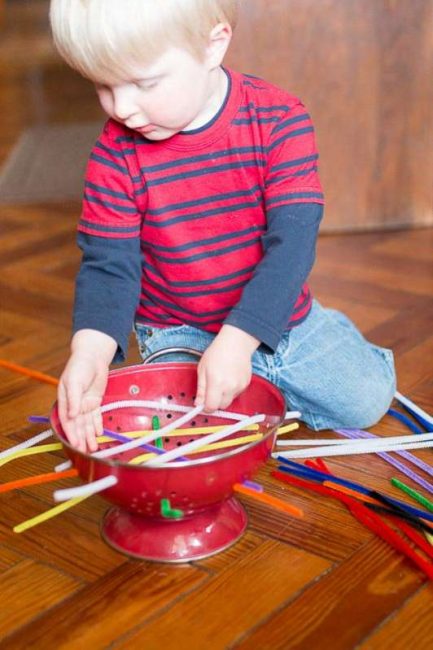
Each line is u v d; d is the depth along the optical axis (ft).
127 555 3.01
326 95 6.21
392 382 3.89
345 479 3.44
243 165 3.31
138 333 3.88
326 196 6.41
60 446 3.11
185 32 2.88
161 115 2.98
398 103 6.24
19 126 9.84
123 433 3.25
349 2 6.06
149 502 2.79
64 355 4.69
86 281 3.34
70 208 7.16
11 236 6.59
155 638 2.63
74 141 9.06
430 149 6.36
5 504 3.34
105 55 2.81
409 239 6.26
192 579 2.88
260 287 3.08
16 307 5.34
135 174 3.34
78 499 2.84
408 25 6.13
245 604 2.76
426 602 2.73
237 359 2.96
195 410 3.02
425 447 3.59
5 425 3.97
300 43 6.10
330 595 2.78
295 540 3.06
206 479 2.72
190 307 3.62
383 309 5.08
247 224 3.42
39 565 2.99
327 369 3.76
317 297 5.28
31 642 2.64
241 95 3.30
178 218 3.41
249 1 5.97
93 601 2.80
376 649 2.55
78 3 2.80
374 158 6.37
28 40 16.02
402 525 3.08
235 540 3.05
